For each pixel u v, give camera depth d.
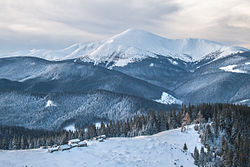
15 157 72.75
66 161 69.94
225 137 92.88
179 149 82.88
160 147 84.00
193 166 70.88
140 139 97.19
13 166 65.19
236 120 101.06
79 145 85.56
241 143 81.62
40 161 69.38
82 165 67.19
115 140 96.12
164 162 71.50
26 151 80.38
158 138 100.31
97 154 76.94
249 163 73.25
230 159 73.25
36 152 78.88
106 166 66.94
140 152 79.19
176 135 101.12
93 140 96.81
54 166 65.88
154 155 76.75
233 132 94.00
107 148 83.75
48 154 76.25
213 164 71.69
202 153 73.12
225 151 76.19
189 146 86.56
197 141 90.94
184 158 75.69
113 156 75.06
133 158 73.75
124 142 91.94
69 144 86.25
